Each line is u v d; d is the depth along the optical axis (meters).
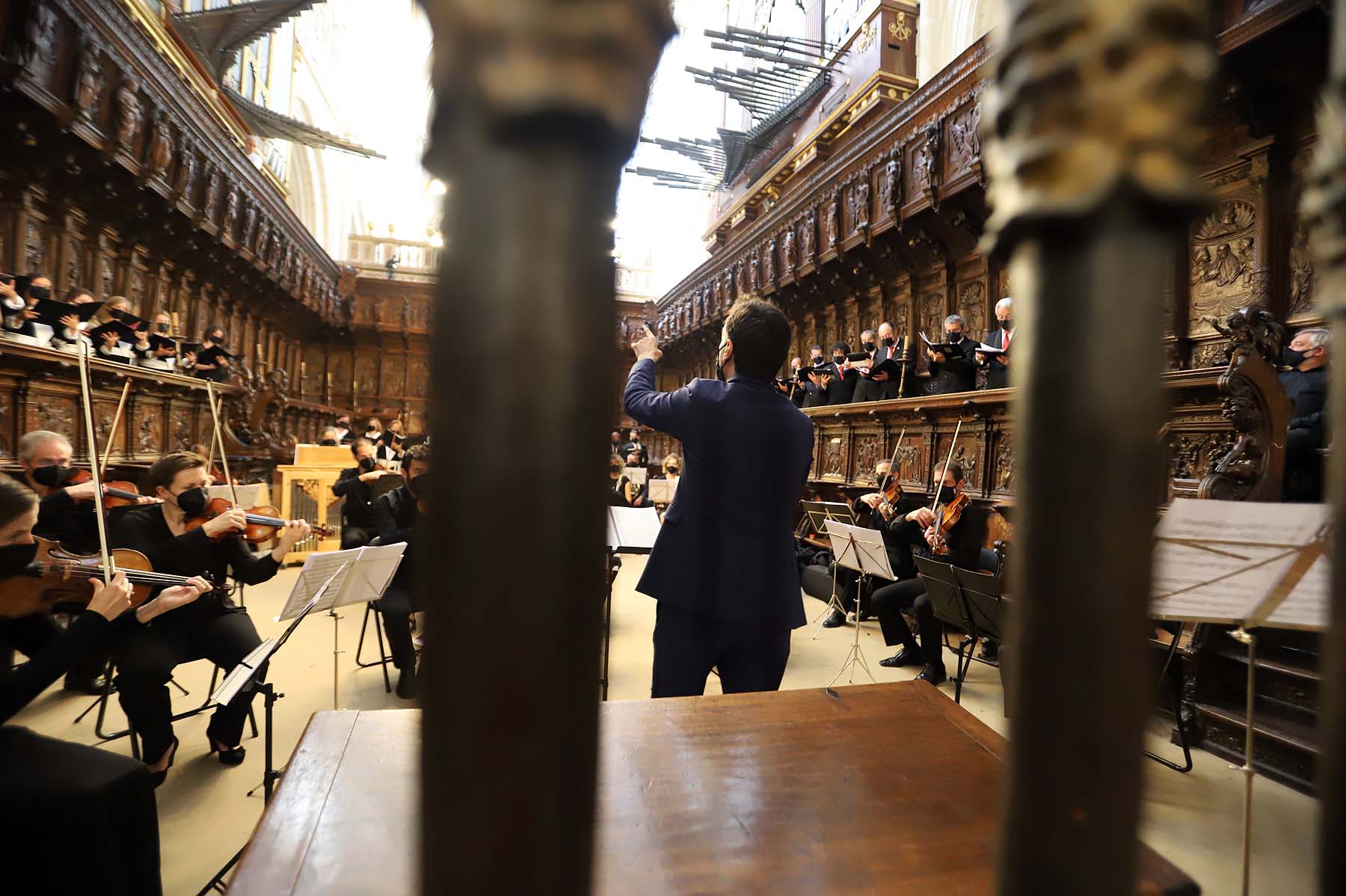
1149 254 0.27
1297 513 1.46
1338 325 0.33
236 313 12.72
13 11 5.94
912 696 1.57
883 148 8.06
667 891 0.88
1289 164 4.63
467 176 0.26
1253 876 2.33
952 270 7.88
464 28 0.26
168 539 3.34
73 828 1.65
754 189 14.46
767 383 1.99
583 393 0.26
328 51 21.94
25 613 2.35
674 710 1.47
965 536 4.70
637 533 3.79
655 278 23.66
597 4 0.26
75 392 6.10
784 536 1.93
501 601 0.25
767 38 12.43
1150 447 0.27
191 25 10.45
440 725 0.26
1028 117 0.29
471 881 0.26
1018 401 0.30
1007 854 0.31
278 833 0.99
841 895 0.88
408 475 4.25
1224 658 3.40
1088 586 0.27
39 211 7.47
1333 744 0.33
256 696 3.92
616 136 0.27
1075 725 0.28
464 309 0.26
